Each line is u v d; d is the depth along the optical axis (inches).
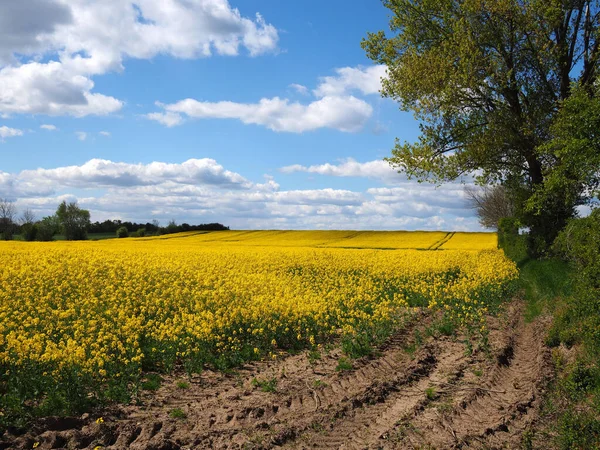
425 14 1253.7
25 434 284.7
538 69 1197.1
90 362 363.3
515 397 367.6
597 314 443.2
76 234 3324.3
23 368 358.0
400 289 831.1
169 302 609.0
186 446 285.0
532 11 1129.4
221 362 438.9
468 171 1227.2
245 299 634.2
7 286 597.3
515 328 599.2
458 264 1148.5
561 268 919.7
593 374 369.1
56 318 494.3
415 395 369.7
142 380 395.5
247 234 3169.3
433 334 557.9
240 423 317.4
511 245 1526.8
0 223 3319.4
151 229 3991.1
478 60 1138.0
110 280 725.9
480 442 292.7
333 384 393.7
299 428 307.9
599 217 613.9
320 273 1031.6
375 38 1318.9
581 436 286.0
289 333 526.9
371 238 2709.2
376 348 499.8
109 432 294.7
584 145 776.3
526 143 1202.0
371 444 290.0
